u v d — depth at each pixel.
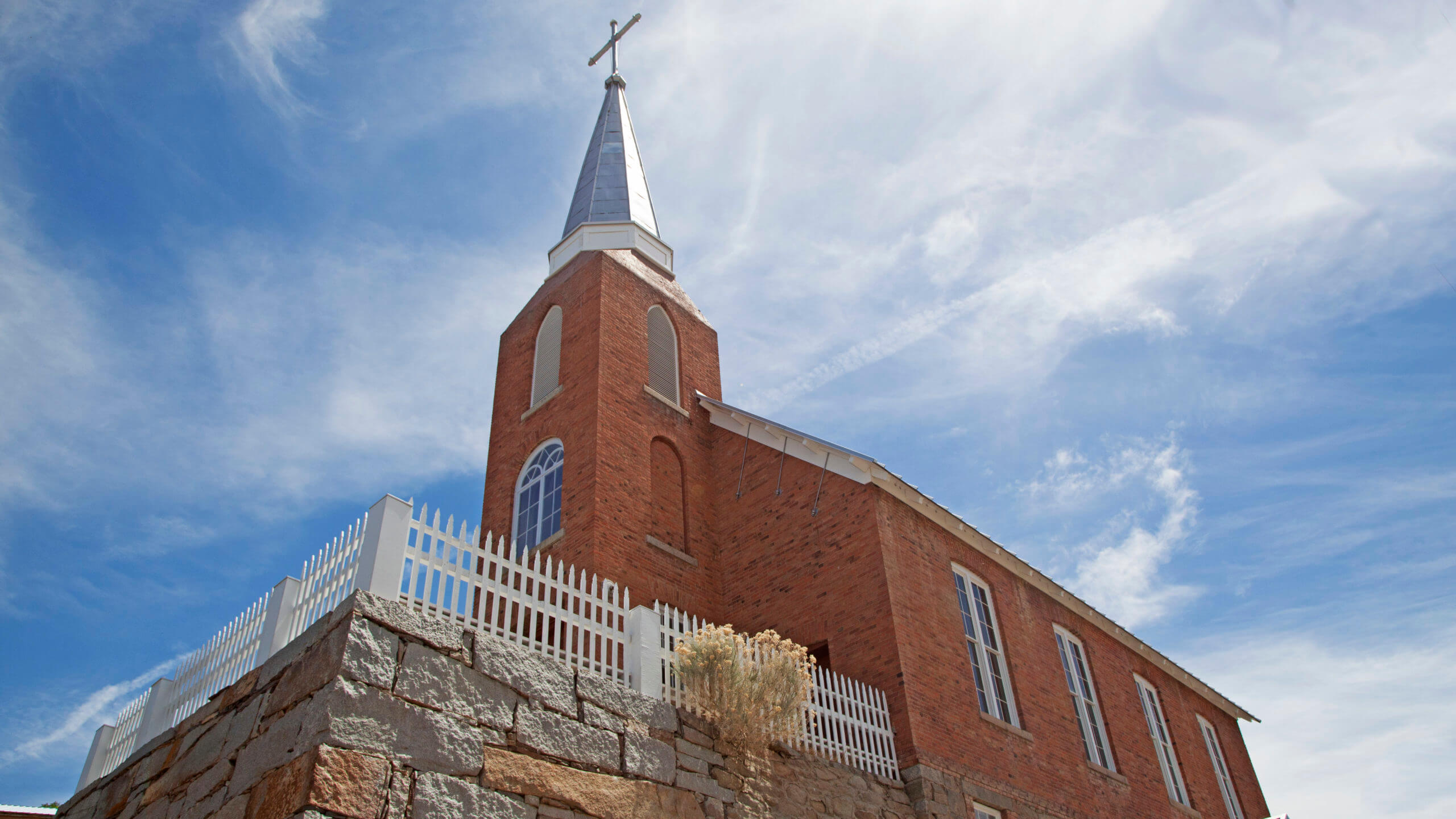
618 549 16.36
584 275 20.64
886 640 14.77
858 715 13.63
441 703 8.25
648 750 9.95
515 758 8.57
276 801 7.30
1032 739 16.50
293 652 8.48
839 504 16.64
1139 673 22.17
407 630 8.35
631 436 18.16
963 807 13.95
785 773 11.69
